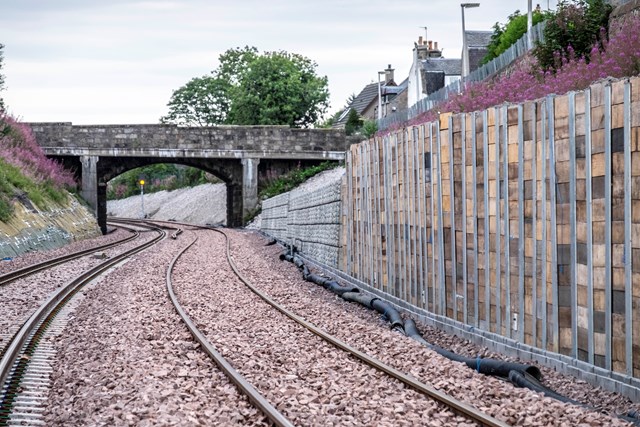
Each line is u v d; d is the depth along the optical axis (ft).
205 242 133.80
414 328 45.29
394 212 58.54
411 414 25.90
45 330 43.73
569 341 34.71
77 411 26.73
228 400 28.37
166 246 121.60
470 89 97.04
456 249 46.42
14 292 59.52
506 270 40.04
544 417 25.02
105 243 129.80
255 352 37.35
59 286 63.77
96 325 45.50
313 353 37.06
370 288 64.85
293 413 25.96
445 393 28.27
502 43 141.49
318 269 87.86
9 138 153.17
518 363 33.88
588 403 29.32
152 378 31.09
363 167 68.13
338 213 78.48
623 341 30.94
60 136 181.37
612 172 31.45
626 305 30.58
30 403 27.91
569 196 34.27
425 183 51.26
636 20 66.49
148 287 64.75
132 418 25.45
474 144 43.39
